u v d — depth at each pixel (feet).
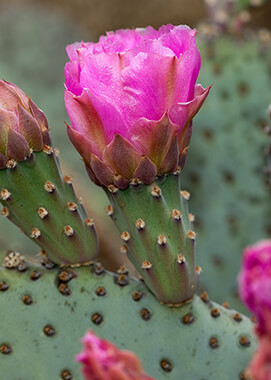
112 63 1.19
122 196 1.27
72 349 1.35
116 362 1.02
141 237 1.29
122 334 1.35
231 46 2.11
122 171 1.25
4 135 1.26
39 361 1.35
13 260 1.36
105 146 1.24
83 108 1.21
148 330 1.35
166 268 1.31
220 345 1.35
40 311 1.35
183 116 1.22
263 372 0.98
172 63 1.19
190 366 1.35
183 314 1.35
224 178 2.15
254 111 2.10
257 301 0.98
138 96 1.20
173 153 1.25
